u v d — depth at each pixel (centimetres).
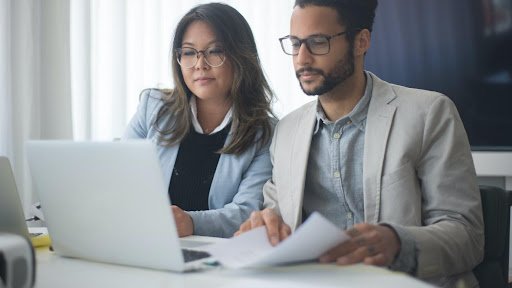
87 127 302
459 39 278
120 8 307
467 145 152
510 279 257
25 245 90
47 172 111
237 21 198
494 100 273
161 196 99
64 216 113
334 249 108
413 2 284
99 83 309
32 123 288
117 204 104
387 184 148
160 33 312
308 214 164
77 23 301
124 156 100
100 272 105
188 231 152
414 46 285
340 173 159
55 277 102
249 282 94
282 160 167
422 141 149
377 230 117
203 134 197
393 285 91
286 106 312
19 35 284
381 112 155
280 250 94
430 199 148
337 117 162
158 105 203
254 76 200
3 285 86
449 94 280
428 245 125
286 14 312
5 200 119
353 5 153
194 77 194
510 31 270
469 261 140
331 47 151
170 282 96
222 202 188
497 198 154
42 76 296
